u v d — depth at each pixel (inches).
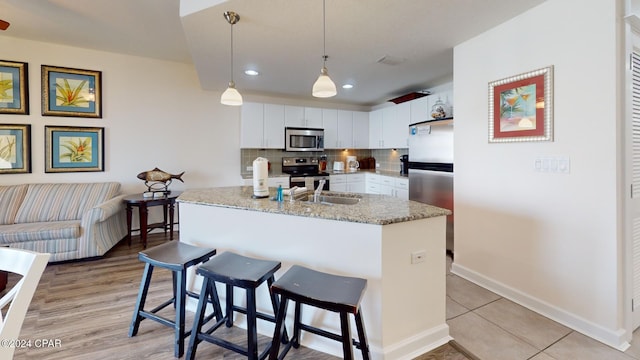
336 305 51.0
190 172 181.8
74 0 106.3
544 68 81.3
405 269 68.1
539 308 85.6
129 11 114.0
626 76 69.4
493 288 99.0
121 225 159.0
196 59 123.3
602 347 70.5
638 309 76.5
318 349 71.9
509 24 90.0
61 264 126.4
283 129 198.1
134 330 76.7
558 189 79.9
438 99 151.7
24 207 135.6
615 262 70.0
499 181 95.5
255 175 91.9
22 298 33.2
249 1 77.9
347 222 67.5
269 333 79.4
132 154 167.3
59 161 151.3
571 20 75.4
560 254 80.3
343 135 217.5
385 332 65.6
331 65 131.3
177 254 74.6
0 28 105.3
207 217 88.4
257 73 144.8
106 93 159.9
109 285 106.9
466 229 108.8
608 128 69.9
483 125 100.0
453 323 81.2
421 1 78.9
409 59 123.6
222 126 189.0
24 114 144.8
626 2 69.2
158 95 172.2
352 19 88.2
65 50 150.3
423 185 141.6
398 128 191.8
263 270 64.3
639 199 75.5
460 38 102.7
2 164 142.2
